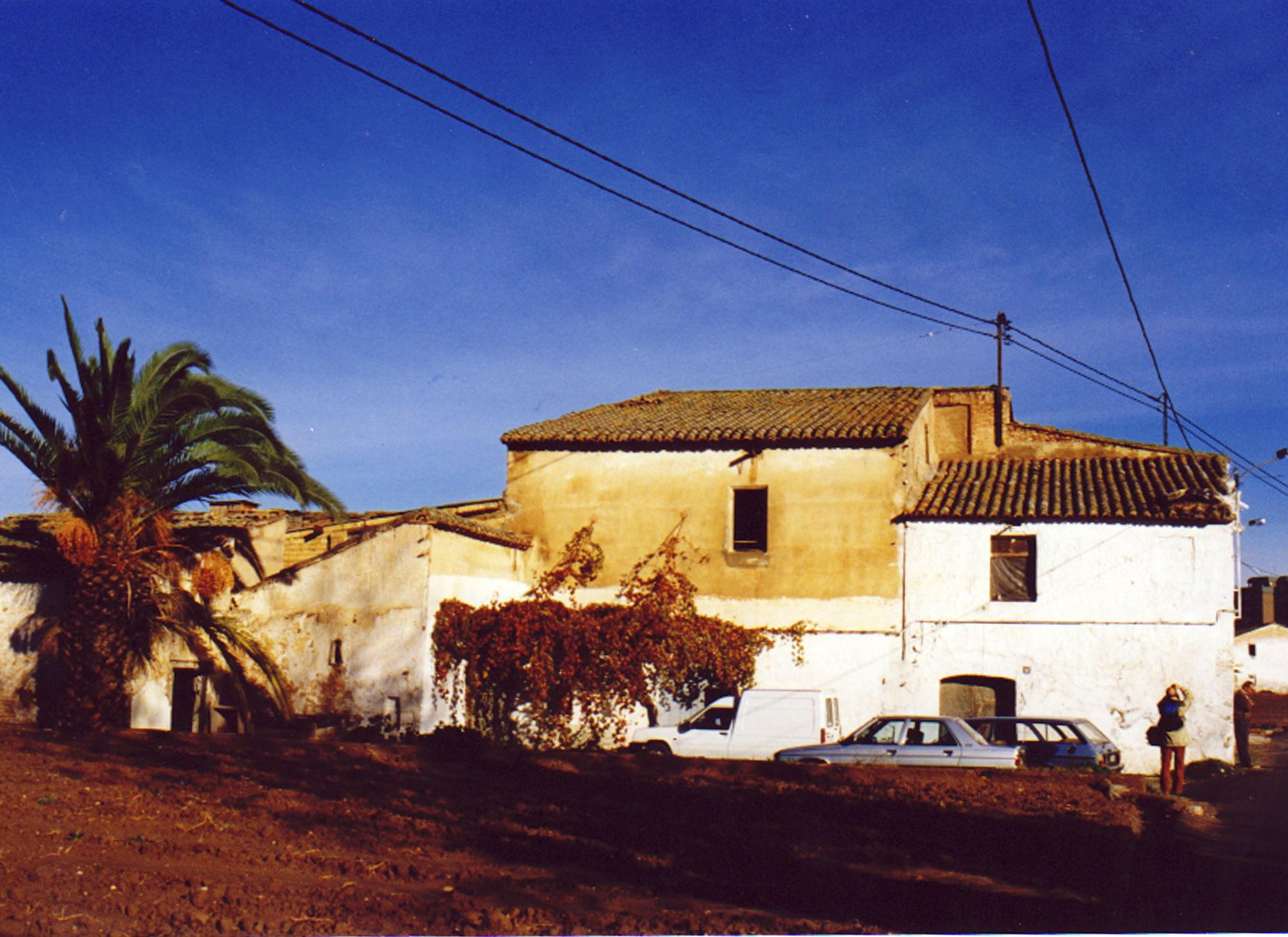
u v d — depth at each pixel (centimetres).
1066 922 948
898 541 2464
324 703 2341
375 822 1298
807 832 1306
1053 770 1812
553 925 909
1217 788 1734
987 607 2394
